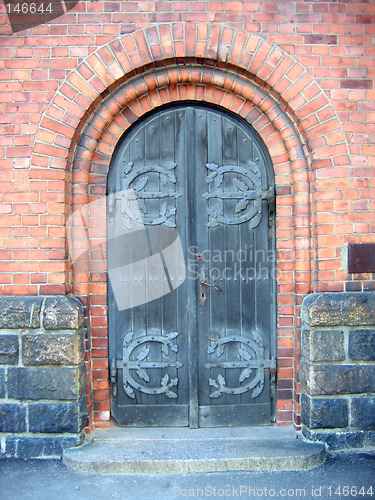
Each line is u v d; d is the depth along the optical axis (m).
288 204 3.64
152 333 3.69
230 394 3.69
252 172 3.71
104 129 3.60
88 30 3.42
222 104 3.65
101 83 3.41
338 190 3.45
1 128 3.40
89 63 3.40
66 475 3.13
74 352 3.30
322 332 3.36
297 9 3.48
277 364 3.69
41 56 3.42
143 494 2.92
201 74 3.56
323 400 3.37
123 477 3.12
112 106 3.54
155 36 3.41
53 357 3.29
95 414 3.64
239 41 3.43
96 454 3.25
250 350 3.71
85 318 3.52
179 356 3.70
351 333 3.38
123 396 3.68
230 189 3.70
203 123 3.70
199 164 3.70
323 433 3.39
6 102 3.41
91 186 3.60
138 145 3.69
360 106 3.47
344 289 3.44
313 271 3.51
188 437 3.51
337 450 3.39
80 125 3.46
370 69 3.49
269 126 3.65
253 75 3.48
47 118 3.39
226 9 3.45
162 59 3.42
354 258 3.42
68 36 3.42
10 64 3.42
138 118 3.65
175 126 3.70
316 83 3.46
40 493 2.92
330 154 3.45
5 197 3.39
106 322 3.63
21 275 3.37
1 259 3.38
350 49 3.48
